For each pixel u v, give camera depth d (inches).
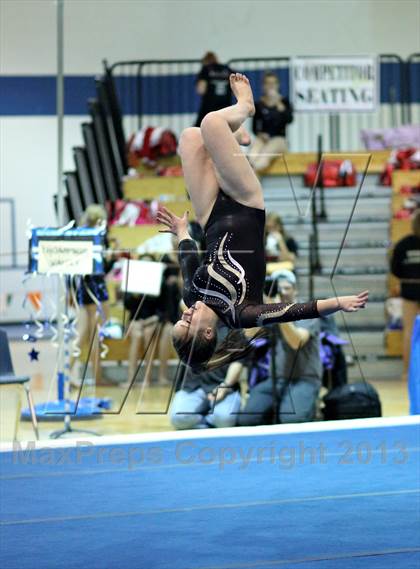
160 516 548.7
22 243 1723.7
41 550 488.4
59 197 940.0
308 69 1190.3
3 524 537.0
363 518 537.6
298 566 455.8
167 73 1475.1
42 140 1660.9
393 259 1141.7
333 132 1485.0
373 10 1378.0
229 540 501.4
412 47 1389.0
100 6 1470.2
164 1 1444.4
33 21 1534.2
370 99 1192.2
